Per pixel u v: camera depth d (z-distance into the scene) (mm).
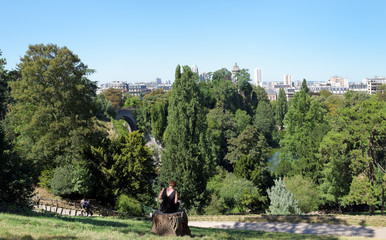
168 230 13125
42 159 39062
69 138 38719
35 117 36781
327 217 29219
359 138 37812
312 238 20344
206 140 73688
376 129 36438
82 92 41719
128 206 37281
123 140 44531
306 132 67188
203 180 46562
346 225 26875
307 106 70000
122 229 15945
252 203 56406
